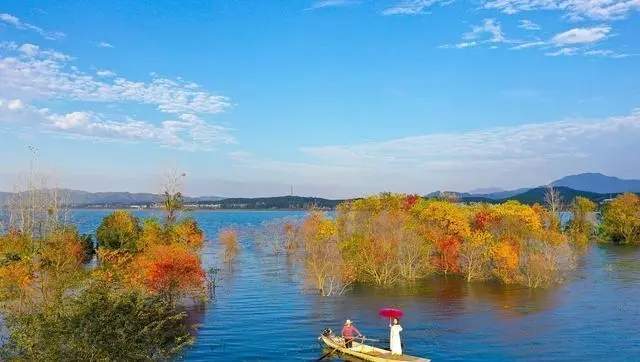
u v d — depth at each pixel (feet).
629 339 148.66
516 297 215.51
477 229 286.25
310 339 152.05
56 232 254.06
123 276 164.55
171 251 200.95
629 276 268.21
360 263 266.36
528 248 257.75
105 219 319.06
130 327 74.59
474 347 142.51
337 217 322.55
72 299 76.13
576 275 273.75
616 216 469.57
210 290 225.56
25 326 72.28
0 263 177.27
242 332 159.74
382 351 133.28
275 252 414.82
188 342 91.81
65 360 69.00
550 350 138.92
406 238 273.13
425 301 209.26
